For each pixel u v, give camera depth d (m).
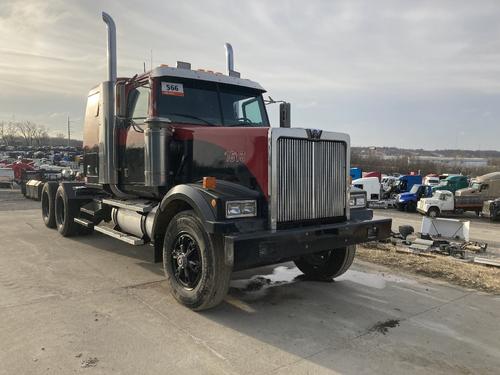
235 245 3.95
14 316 4.24
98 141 7.22
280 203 4.42
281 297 5.13
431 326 4.29
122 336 3.85
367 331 4.12
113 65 6.53
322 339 3.91
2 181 26.64
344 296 5.21
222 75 6.23
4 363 3.30
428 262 6.95
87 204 8.12
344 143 5.04
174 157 5.53
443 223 11.05
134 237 5.95
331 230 4.66
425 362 3.51
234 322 4.28
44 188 9.83
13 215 12.11
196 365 3.35
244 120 6.28
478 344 3.89
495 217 20.33
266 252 4.12
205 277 4.31
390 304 4.93
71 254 7.04
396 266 6.71
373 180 26.72
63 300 4.75
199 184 4.69
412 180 29.36
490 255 9.61
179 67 5.93
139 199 6.46
